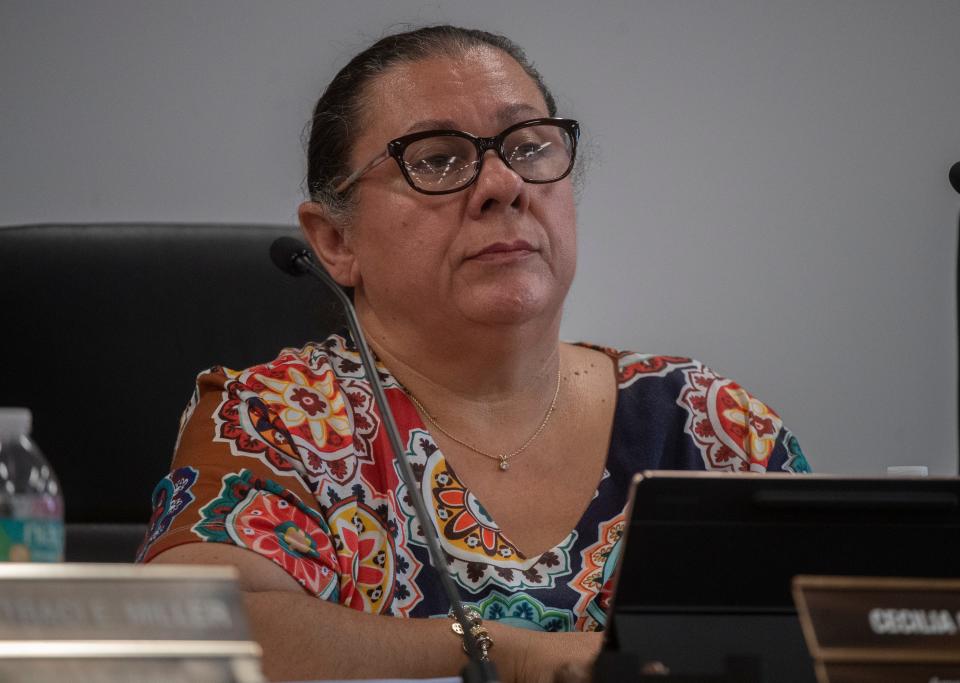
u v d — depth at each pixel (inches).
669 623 108.3
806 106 365.7
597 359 211.5
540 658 163.8
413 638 163.6
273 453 183.8
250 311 238.8
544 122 191.0
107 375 232.8
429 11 356.2
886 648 102.2
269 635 159.5
